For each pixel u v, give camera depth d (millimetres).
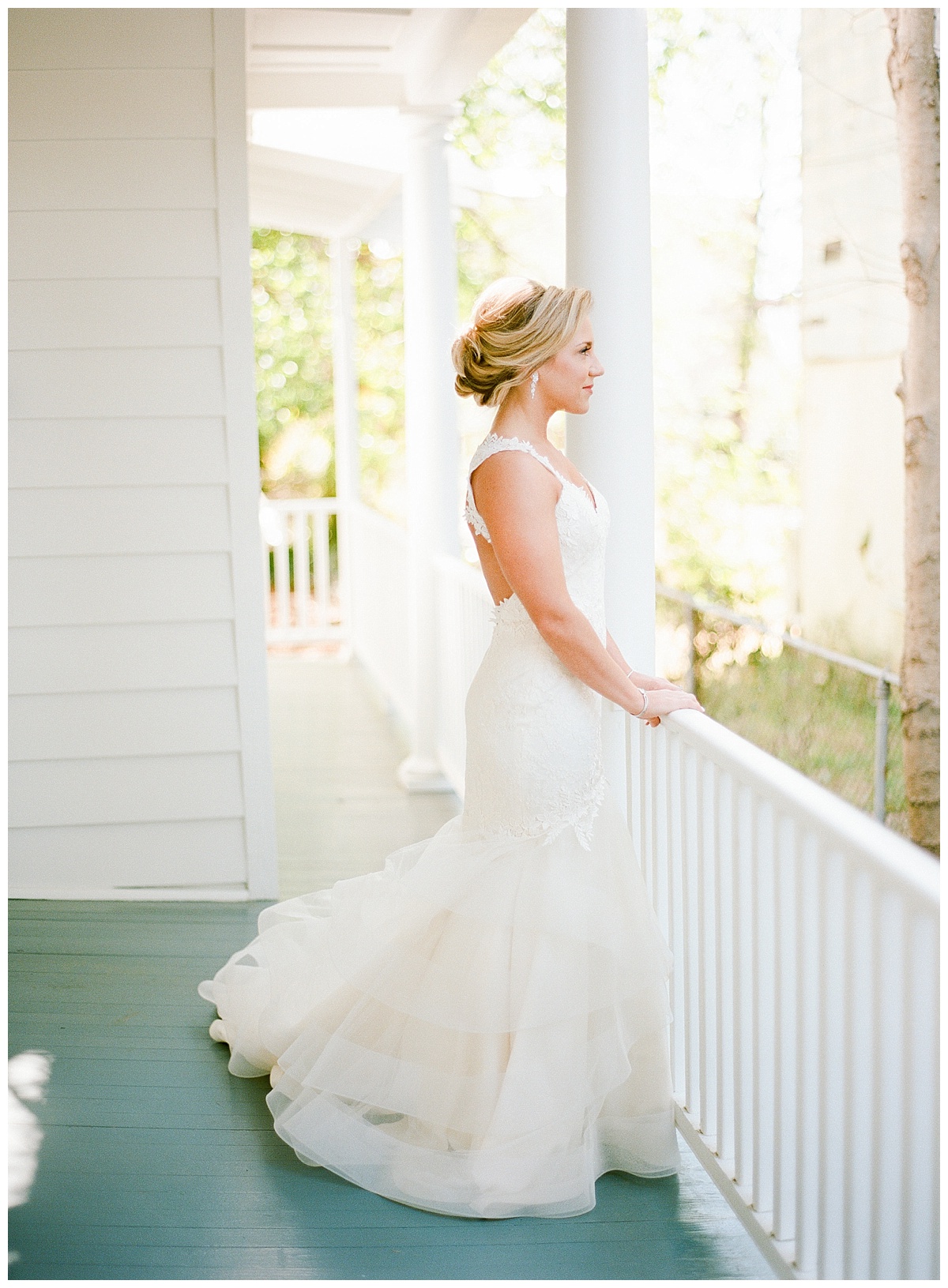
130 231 4117
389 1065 2662
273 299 15422
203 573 4289
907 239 5012
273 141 6270
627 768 3002
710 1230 2461
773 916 2287
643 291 3033
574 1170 2510
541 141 11234
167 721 4340
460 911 2576
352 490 9477
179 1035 3338
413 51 5098
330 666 9391
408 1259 2361
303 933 3180
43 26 3990
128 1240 2426
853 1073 1927
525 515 2457
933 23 4945
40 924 4145
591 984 2557
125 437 4207
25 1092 3025
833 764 6945
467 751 2721
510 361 2455
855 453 6629
